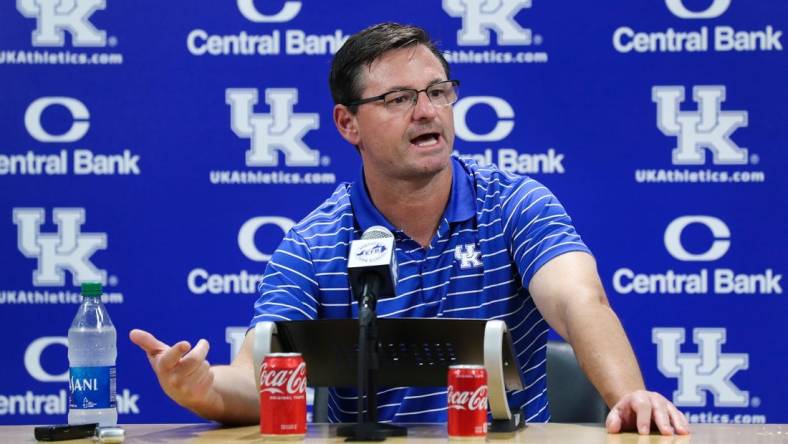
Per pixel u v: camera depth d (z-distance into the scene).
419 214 9.35
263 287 9.30
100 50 13.18
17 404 13.19
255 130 13.16
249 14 13.15
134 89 13.16
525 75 12.98
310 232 9.50
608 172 12.95
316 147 13.16
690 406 12.93
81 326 8.84
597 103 12.95
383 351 7.36
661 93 12.91
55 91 13.18
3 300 13.17
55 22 13.16
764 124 12.86
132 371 13.18
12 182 13.16
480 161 13.00
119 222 13.18
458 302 9.25
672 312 12.93
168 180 13.18
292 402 6.72
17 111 13.16
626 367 7.67
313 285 9.28
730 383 12.90
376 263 6.96
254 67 13.16
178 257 13.20
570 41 12.98
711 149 12.90
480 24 13.02
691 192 12.90
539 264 8.84
